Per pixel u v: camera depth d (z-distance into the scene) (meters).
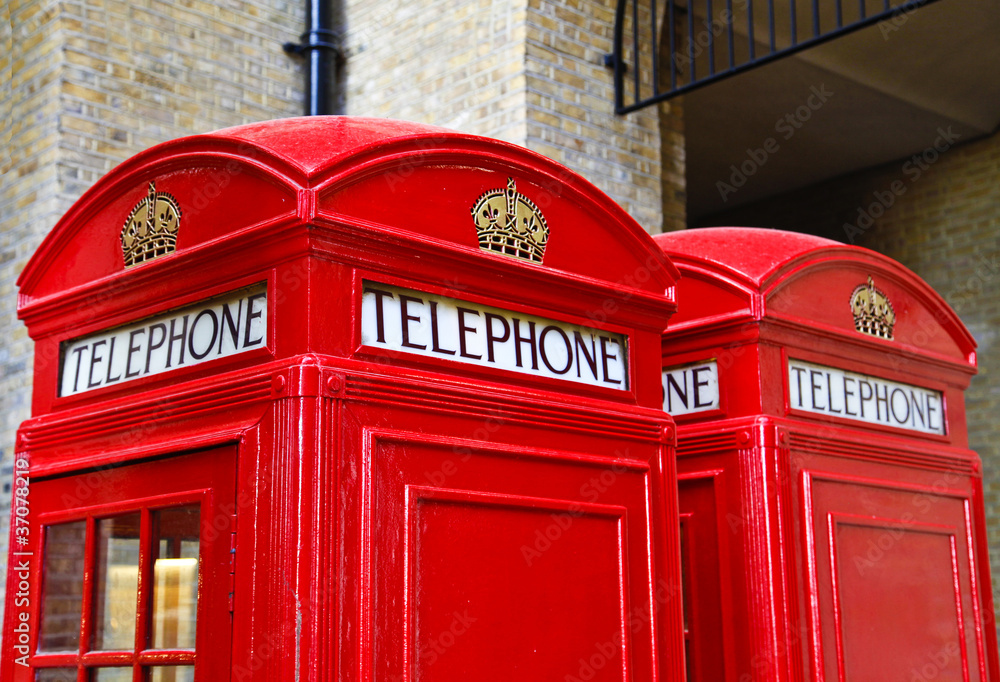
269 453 1.75
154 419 1.98
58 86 4.96
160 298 2.05
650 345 2.40
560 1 5.37
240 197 1.93
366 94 6.04
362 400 1.80
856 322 3.16
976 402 8.17
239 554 1.76
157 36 5.39
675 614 2.29
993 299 8.27
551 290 2.18
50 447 2.21
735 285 2.91
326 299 1.80
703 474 2.92
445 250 1.98
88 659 2.00
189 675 1.83
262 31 5.92
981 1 6.64
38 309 2.32
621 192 5.49
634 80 5.55
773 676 2.72
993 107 8.20
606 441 2.22
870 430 3.12
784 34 6.85
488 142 2.09
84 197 2.25
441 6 5.65
